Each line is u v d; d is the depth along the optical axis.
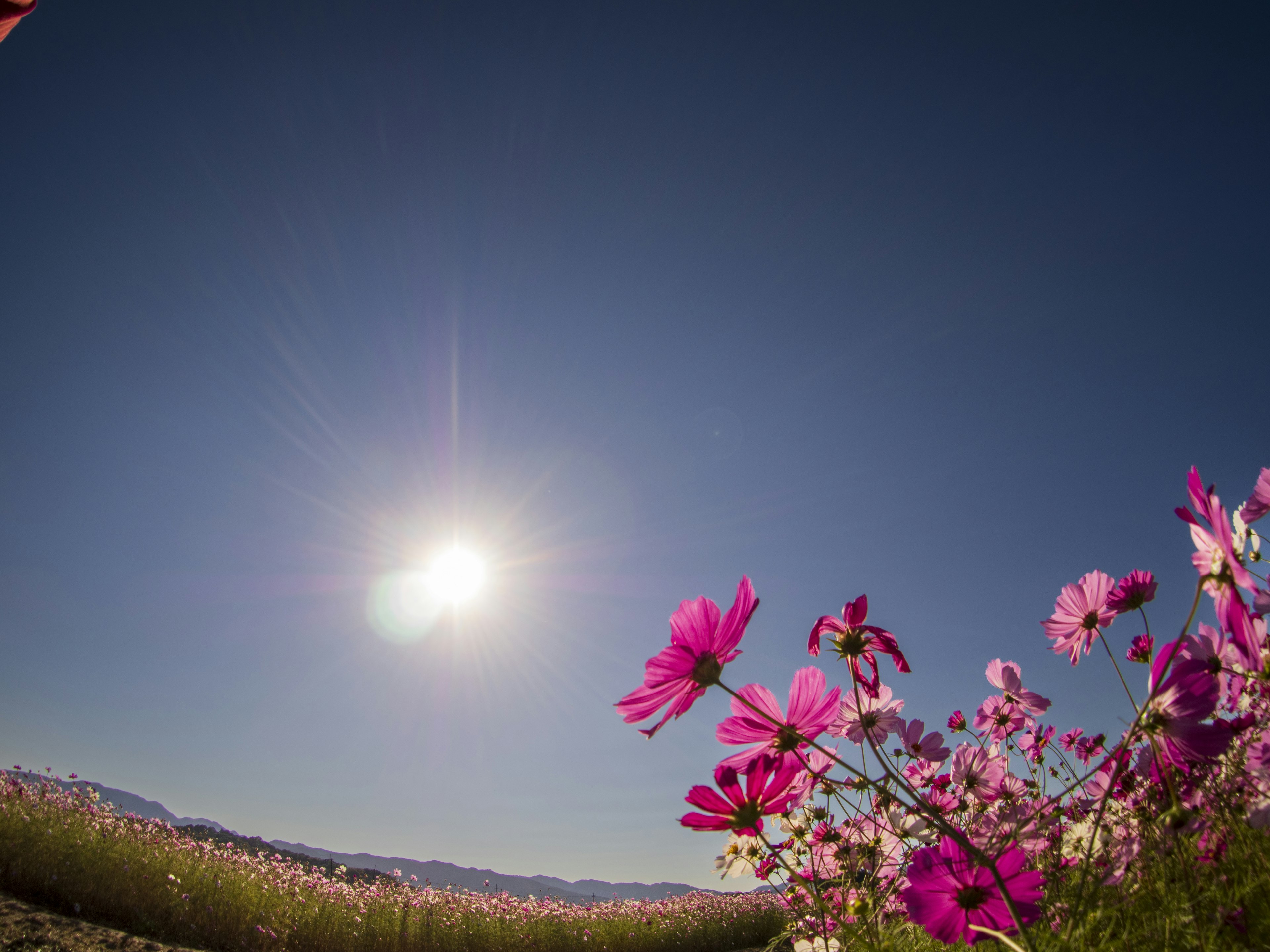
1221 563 0.38
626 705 0.43
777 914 5.11
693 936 5.62
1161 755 0.41
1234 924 0.38
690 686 0.43
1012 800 0.65
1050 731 0.96
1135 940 0.39
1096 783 0.56
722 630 0.43
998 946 0.44
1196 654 0.54
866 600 0.52
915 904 0.41
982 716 0.86
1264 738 0.48
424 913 4.33
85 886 2.82
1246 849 0.44
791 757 0.42
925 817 0.34
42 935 2.33
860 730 0.68
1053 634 0.66
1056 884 0.50
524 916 5.11
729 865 0.65
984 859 0.32
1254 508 0.52
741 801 0.42
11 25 0.38
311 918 3.50
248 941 2.99
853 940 0.46
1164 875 0.44
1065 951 0.39
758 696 0.43
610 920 5.64
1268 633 0.48
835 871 0.61
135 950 2.40
